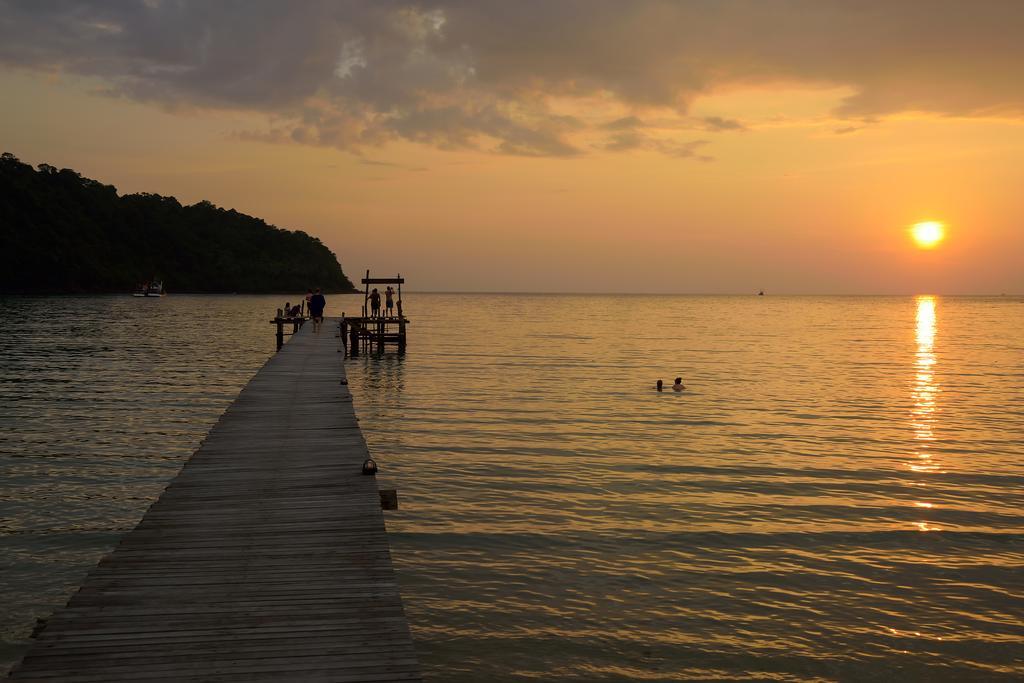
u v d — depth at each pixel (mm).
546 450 17812
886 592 9484
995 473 15828
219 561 7020
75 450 17375
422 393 27969
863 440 19641
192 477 9992
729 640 8219
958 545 11195
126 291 160750
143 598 6152
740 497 13719
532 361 41219
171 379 31047
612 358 43750
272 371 21188
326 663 5152
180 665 5074
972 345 58250
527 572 9953
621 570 10070
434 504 13031
